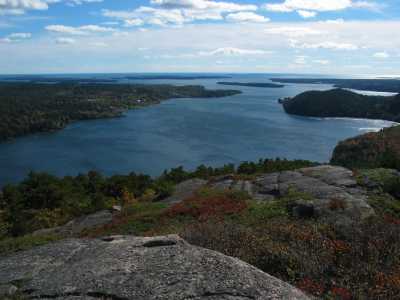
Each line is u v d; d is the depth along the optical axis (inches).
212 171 1492.4
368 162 1225.4
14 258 230.5
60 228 802.2
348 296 235.3
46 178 1530.5
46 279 194.4
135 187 1433.3
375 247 298.0
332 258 289.3
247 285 173.8
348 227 351.3
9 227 1078.4
